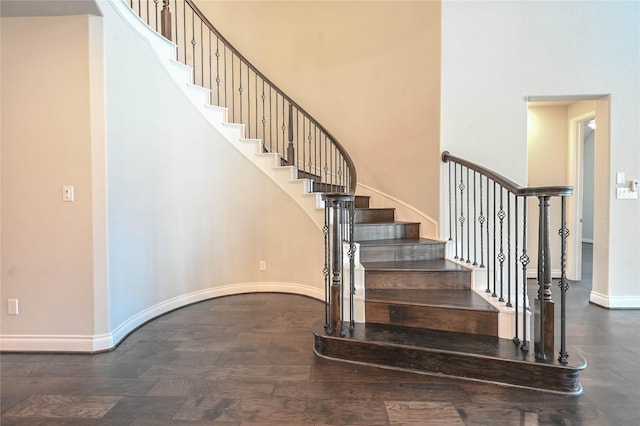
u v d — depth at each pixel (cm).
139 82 296
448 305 243
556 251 496
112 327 259
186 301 359
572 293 407
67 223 249
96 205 250
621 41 335
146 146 306
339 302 244
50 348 249
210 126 378
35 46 245
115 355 242
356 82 441
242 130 398
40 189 248
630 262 344
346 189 443
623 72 336
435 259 324
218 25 498
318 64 473
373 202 427
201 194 372
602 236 352
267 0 496
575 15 335
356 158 445
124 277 277
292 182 392
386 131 409
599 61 335
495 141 338
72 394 191
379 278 284
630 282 344
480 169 278
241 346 255
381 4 411
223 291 393
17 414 173
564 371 189
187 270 361
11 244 249
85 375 213
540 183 501
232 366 223
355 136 445
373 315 259
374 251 312
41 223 249
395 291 279
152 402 183
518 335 229
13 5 232
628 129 339
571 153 483
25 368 223
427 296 264
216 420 168
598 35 335
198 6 489
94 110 247
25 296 250
